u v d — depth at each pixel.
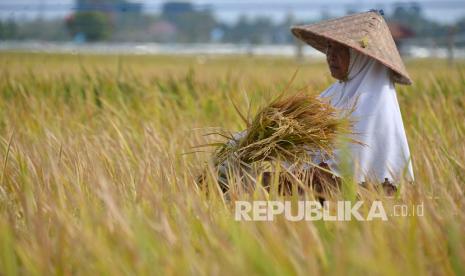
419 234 8.05
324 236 8.19
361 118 10.14
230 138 10.72
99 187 9.39
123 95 19.48
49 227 8.72
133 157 12.09
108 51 63.91
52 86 20.47
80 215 9.05
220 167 10.48
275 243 7.31
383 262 6.91
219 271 7.19
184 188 9.60
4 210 9.80
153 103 17.69
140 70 26.45
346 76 10.45
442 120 14.87
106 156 11.66
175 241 7.90
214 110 17.69
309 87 11.03
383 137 10.09
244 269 6.96
